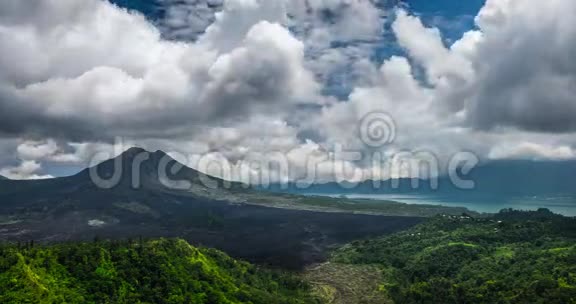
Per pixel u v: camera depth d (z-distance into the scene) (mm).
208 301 191500
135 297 179375
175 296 186375
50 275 175750
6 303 154375
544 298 197750
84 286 176625
